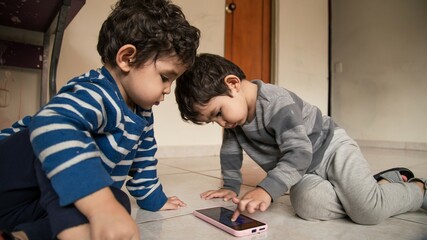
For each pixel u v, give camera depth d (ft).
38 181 1.45
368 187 2.19
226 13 7.92
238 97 2.40
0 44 4.43
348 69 9.96
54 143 1.30
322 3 9.96
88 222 1.28
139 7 1.87
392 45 8.98
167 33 1.83
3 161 1.58
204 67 2.36
